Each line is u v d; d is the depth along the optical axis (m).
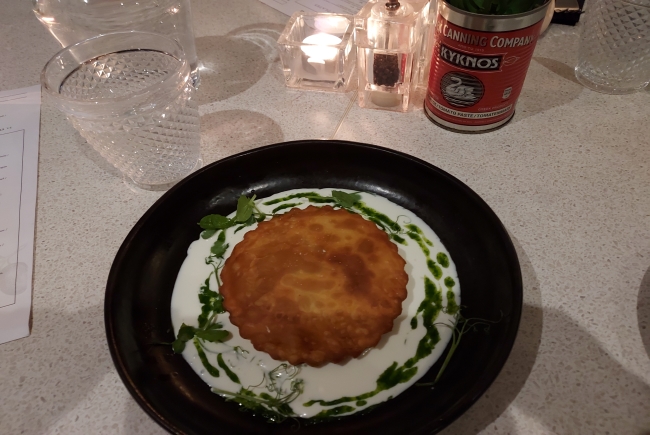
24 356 0.48
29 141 0.71
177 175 0.65
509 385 0.43
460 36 0.57
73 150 0.70
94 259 0.56
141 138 0.58
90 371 0.46
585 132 0.68
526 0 0.56
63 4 0.73
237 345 0.46
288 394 0.42
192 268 0.53
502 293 0.45
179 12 0.75
